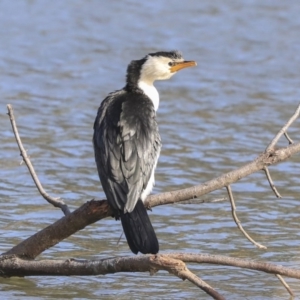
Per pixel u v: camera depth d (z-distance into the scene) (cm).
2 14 2802
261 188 1501
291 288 1076
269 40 2634
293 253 1206
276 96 2123
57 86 2161
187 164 1614
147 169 984
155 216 1362
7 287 1062
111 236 1271
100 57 2427
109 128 997
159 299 1041
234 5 3005
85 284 1086
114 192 945
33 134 1772
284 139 1791
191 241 1255
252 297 1048
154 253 907
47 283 1083
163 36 2653
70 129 1820
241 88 2184
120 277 1113
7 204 1392
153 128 1016
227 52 2512
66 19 2784
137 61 1138
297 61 2439
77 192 1457
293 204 1422
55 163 1599
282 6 2998
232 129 1847
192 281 888
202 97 2097
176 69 1134
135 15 2861
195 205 1412
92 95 2106
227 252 1210
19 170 1555
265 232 1294
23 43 2519
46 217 1340
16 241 1235
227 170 1584
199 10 2938
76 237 1262
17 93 2084
